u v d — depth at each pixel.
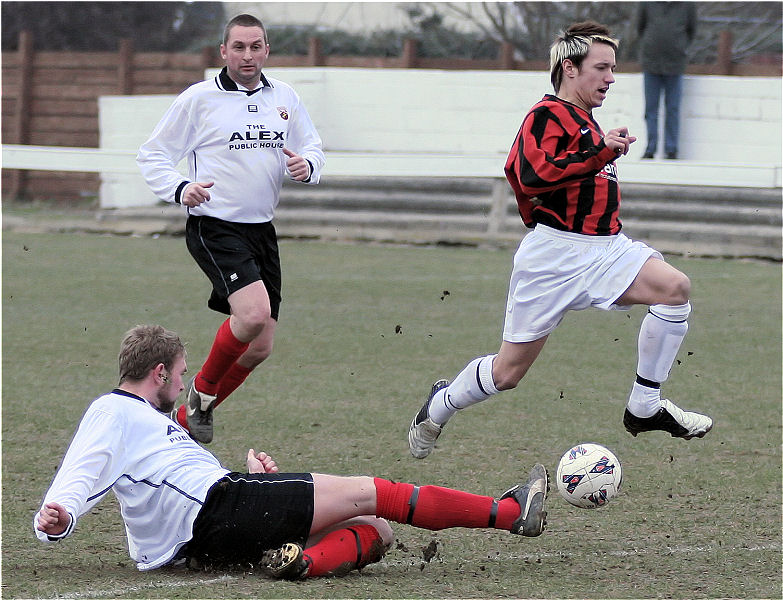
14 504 16.81
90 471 13.08
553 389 25.67
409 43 60.28
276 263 19.59
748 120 54.28
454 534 15.86
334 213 52.84
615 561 14.55
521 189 16.72
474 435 21.53
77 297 37.12
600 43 16.69
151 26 86.00
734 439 21.25
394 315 35.09
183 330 31.78
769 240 47.56
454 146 59.09
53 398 24.05
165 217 54.34
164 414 14.45
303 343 30.77
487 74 58.19
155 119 59.94
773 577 13.89
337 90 59.72
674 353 17.09
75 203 60.66
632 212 49.25
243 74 18.70
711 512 16.80
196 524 13.46
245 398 24.44
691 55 71.50
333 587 13.25
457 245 51.56
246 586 13.22
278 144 19.09
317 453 20.03
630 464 19.56
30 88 65.06
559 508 17.14
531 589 13.38
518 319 17.12
